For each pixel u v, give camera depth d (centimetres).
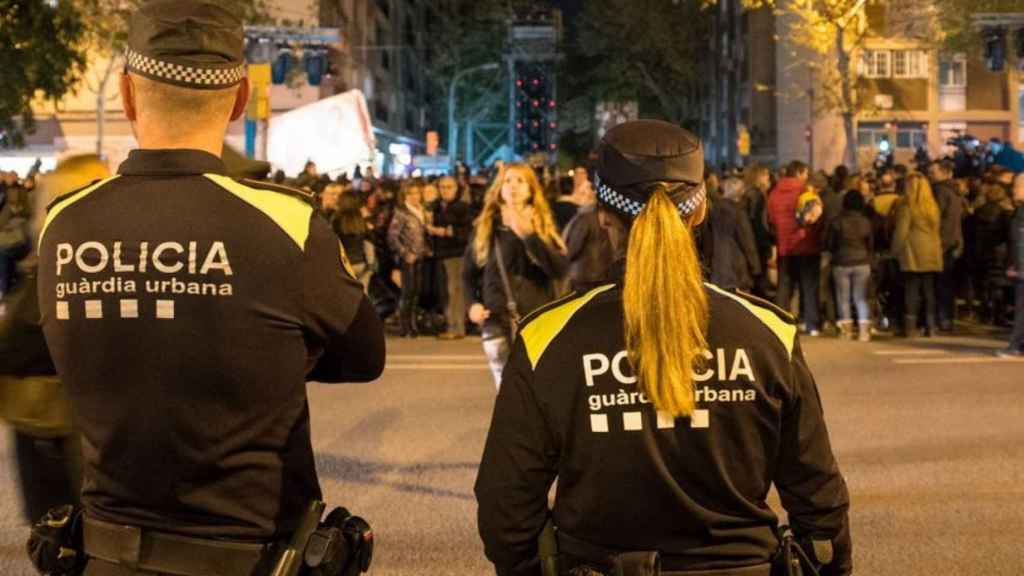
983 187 1788
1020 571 623
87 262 279
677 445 273
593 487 275
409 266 1672
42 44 2295
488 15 7681
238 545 271
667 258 272
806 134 4866
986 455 891
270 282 275
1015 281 1425
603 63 7169
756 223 1764
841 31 4112
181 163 282
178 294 273
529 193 745
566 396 277
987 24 2636
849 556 292
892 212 1642
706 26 6956
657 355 269
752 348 278
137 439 272
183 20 278
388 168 6469
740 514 279
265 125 2189
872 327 1683
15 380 365
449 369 1359
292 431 280
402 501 766
